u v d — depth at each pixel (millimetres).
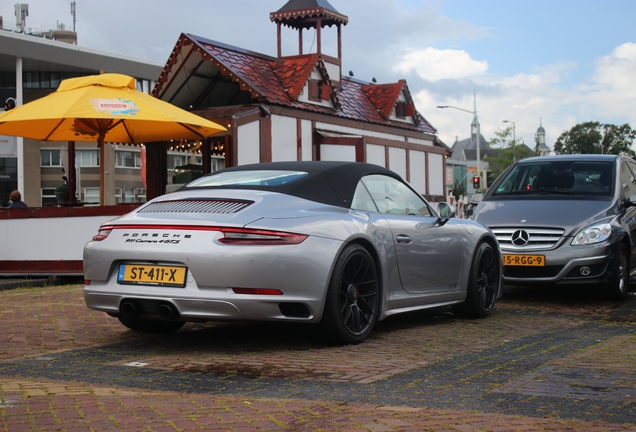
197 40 15883
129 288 4715
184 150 15984
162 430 2877
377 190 5672
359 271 5074
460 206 45156
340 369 4176
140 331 5648
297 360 4465
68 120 12180
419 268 5738
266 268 4469
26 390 3600
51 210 10672
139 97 11648
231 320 4547
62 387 3680
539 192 8508
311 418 3055
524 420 3027
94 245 4898
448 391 3609
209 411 3178
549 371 4082
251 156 15305
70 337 5438
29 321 6246
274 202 4844
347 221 5016
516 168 9148
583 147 102750
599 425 2969
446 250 6062
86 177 55438
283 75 17203
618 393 3557
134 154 57938
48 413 3133
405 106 21453
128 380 3916
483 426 2926
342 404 3312
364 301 5137
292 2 19500
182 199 5027
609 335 5586
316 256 4660
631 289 9039
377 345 5039
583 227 7688
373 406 3270
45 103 11086
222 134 14867
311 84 17375
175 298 4527
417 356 4613
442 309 7113
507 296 8320
